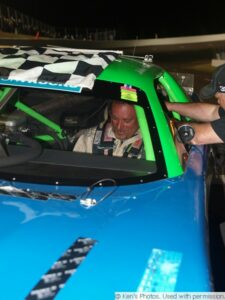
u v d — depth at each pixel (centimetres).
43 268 164
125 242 181
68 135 302
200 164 268
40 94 352
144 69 292
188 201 215
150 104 252
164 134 246
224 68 262
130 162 244
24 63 262
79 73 251
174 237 186
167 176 234
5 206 204
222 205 353
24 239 180
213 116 320
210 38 3650
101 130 290
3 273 161
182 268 168
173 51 3147
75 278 159
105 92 248
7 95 306
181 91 364
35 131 296
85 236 184
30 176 229
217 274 275
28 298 150
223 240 295
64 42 2378
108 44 2947
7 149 242
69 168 237
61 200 211
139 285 159
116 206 207
